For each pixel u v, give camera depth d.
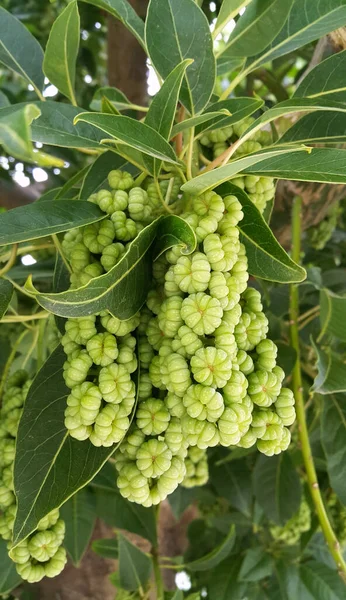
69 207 0.15
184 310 0.14
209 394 0.13
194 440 0.13
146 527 0.25
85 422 0.14
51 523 0.17
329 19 0.20
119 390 0.14
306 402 0.28
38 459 0.15
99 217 0.15
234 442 0.13
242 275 0.14
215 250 0.14
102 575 0.31
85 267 0.15
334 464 0.23
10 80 0.49
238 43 0.20
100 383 0.14
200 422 0.13
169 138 0.15
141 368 0.15
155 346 0.15
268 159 0.16
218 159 0.16
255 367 0.14
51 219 0.15
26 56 0.23
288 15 0.19
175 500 0.28
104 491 0.25
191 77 0.17
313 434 0.28
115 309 0.14
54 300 0.13
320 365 0.20
